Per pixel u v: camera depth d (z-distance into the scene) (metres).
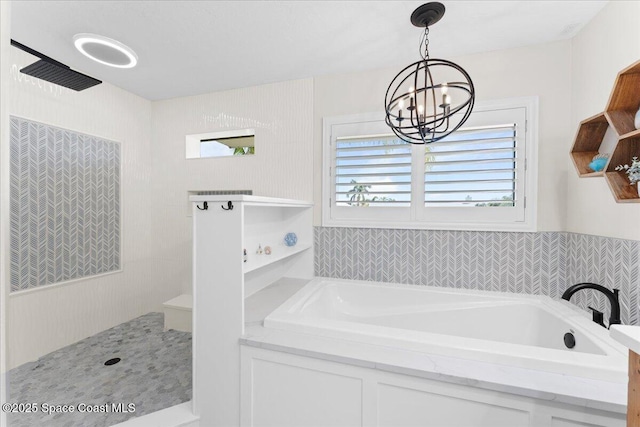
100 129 2.56
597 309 1.68
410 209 2.31
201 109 2.89
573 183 1.91
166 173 3.03
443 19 1.76
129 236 2.84
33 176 2.08
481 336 1.99
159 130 3.04
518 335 1.91
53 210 2.21
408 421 1.20
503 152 2.07
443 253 2.24
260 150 2.71
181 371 1.95
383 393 1.23
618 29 1.52
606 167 1.39
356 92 2.43
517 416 1.08
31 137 2.07
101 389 1.76
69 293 2.32
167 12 1.70
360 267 2.45
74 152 2.36
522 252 2.07
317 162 2.55
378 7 1.66
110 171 2.66
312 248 2.58
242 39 1.97
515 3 1.61
